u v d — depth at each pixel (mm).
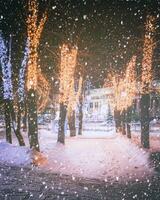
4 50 19938
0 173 13359
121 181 13242
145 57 22250
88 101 66562
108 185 12484
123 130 32062
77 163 16906
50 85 34781
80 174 14344
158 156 17453
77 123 49469
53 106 44938
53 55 28172
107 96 56531
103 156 19344
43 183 11977
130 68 29453
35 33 18875
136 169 15555
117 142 27078
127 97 30250
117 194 11164
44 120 51250
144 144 20906
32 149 17078
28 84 18891
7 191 10570
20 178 12641
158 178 13672
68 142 26719
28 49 18969
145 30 23016
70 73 25344
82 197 10391
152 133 32125
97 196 10688
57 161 16984
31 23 18812
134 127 39000
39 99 40875
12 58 22828
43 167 15312
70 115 33750
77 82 37156
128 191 11664
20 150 17078
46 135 33156
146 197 10992
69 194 10656
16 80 22875
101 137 32531
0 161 16016
